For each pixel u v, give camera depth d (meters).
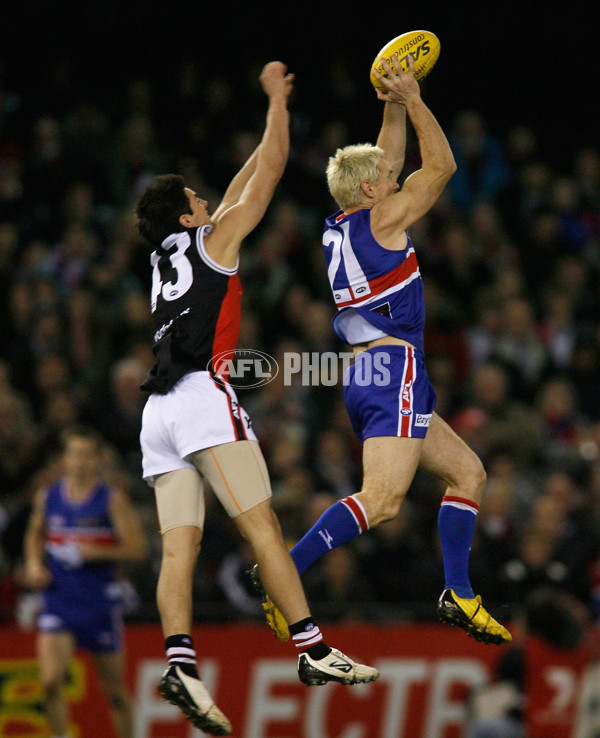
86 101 45.41
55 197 42.38
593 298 45.19
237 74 51.25
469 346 40.94
